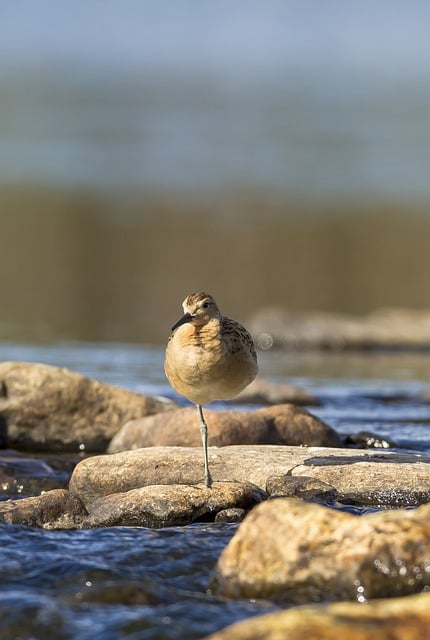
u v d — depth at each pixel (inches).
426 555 251.8
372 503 342.0
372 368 708.0
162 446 394.0
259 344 807.1
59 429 448.1
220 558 266.5
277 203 1363.2
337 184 1481.3
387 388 613.3
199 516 325.1
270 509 268.1
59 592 260.8
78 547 290.4
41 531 304.3
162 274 1039.6
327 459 364.2
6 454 425.1
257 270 1077.1
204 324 341.4
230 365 343.9
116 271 1053.2
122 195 1380.4
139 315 885.8
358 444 434.0
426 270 1098.1
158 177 1496.1
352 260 1130.0
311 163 1626.5
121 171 1530.5
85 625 240.7
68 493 334.6
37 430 447.5
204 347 340.2
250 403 534.0
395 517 261.9
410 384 634.8
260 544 261.7
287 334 806.5
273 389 546.0
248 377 354.3
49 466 411.2
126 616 244.1
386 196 1417.3
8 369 454.0
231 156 1672.0
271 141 1819.6
